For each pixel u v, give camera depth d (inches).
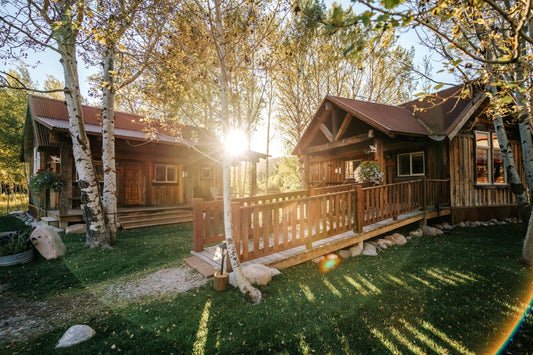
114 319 115.5
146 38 174.1
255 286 144.3
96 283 154.8
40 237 203.6
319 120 387.9
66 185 307.9
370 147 319.9
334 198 203.8
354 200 219.6
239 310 120.6
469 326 112.0
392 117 330.6
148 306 125.7
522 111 175.5
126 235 290.5
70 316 119.0
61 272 170.4
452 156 318.7
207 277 152.7
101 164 378.9
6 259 180.2
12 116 591.5
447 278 160.4
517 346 99.5
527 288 146.3
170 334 104.0
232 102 154.4
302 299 133.0
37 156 465.4
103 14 158.4
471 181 336.5
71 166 362.3
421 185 287.0
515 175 283.0
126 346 97.0
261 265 156.3
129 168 405.1
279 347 98.0
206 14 135.3
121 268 178.7
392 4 58.9
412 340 102.9
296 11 82.0
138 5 160.4
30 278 161.9
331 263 188.9
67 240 255.6
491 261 187.9
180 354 93.6
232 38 151.3
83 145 225.6
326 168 462.3
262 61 165.3
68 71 217.6
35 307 127.6
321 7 390.0
